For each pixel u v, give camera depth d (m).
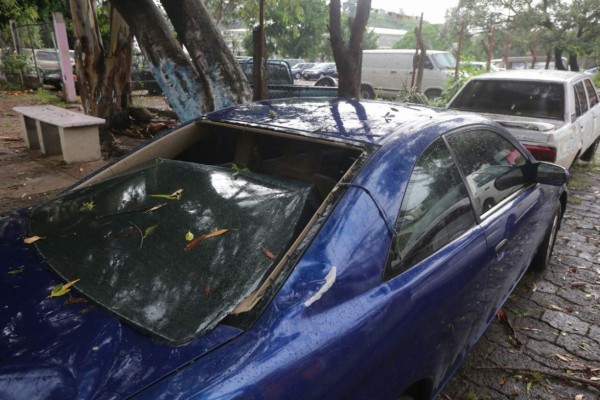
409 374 1.78
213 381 1.19
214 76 4.96
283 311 1.39
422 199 1.98
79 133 6.76
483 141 2.68
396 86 16.42
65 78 14.50
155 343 1.31
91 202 2.10
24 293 1.56
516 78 6.41
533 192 3.14
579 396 2.64
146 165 2.34
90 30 8.32
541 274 4.03
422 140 2.10
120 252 1.72
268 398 1.22
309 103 2.71
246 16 14.03
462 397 2.61
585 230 5.06
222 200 1.92
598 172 7.61
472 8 13.23
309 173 2.60
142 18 5.01
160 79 5.13
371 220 1.70
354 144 1.96
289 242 1.66
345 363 1.42
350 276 1.56
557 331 3.23
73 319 1.42
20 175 6.20
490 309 2.61
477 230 2.31
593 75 17.61
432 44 24.89
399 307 1.66
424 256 1.92
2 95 15.18
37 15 19.78
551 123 5.82
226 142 2.97
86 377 1.21
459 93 6.76
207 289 1.51
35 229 1.99
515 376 2.78
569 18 11.83
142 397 1.15
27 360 1.28
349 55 5.36
